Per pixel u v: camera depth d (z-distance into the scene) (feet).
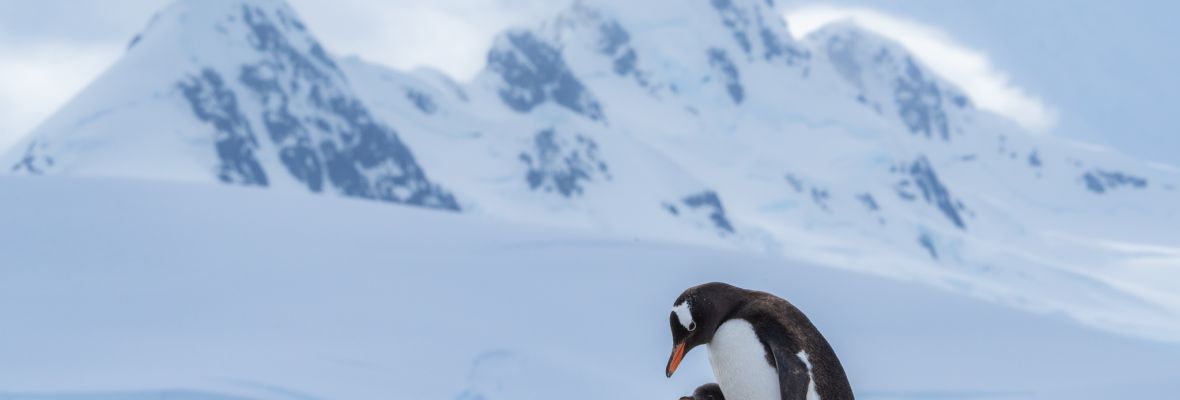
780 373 36.19
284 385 137.90
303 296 172.86
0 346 144.66
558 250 211.82
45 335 150.51
